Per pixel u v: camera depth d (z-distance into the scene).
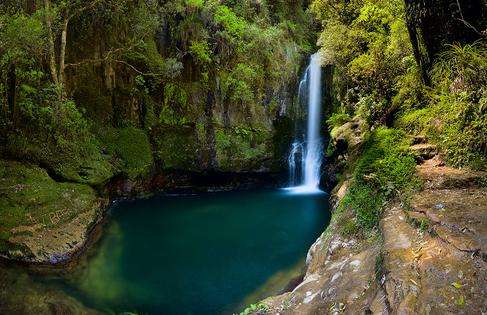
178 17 12.67
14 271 6.88
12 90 9.76
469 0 6.74
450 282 3.58
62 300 6.27
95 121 11.56
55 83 9.88
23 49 9.17
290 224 9.68
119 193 11.40
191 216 10.33
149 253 8.14
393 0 9.14
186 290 6.71
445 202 5.12
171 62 11.97
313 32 15.80
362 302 4.02
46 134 10.03
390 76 9.20
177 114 12.52
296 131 13.64
